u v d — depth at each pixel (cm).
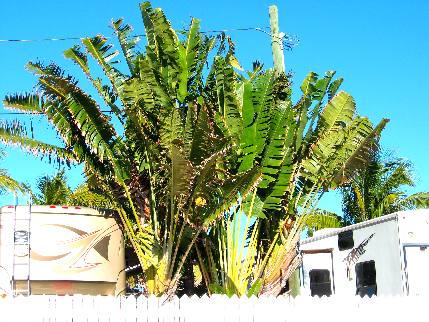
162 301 1219
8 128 1417
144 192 1499
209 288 1476
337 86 1599
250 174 1352
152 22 1520
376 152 1528
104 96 1490
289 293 1531
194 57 1546
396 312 1300
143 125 1451
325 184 1579
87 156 1479
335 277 1675
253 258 1500
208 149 1354
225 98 1476
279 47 1588
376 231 1532
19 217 1339
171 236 1395
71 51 1453
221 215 1362
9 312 1127
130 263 1681
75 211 1391
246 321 1189
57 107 1423
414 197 2552
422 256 1437
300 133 1569
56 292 1339
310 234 1969
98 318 1140
